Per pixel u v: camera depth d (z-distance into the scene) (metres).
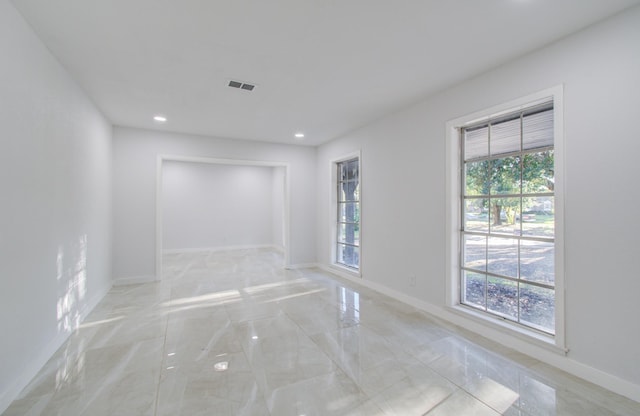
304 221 6.48
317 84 3.25
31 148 2.21
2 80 1.85
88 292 3.58
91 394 2.04
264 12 2.04
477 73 2.99
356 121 4.62
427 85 3.27
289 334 3.02
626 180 2.02
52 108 2.57
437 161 3.50
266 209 9.74
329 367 2.39
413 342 2.84
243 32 2.29
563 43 2.35
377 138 4.54
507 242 2.92
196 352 2.64
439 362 2.47
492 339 2.89
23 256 2.10
